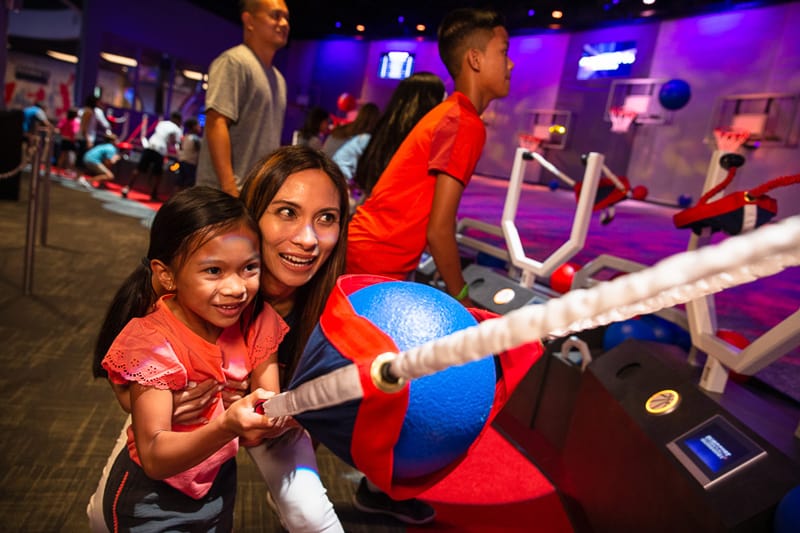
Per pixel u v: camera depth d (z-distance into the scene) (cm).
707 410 169
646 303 32
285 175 114
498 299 276
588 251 721
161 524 112
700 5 1328
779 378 272
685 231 926
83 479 187
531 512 212
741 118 1255
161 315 105
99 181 924
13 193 663
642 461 174
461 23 192
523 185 1507
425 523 196
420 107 232
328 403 64
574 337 262
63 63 1430
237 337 115
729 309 475
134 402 100
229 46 1778
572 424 241
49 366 261
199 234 98
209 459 112
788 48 1215
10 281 366
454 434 74
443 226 178
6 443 199
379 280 94
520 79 1664
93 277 408
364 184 245
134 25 1517
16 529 160
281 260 116
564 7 1498
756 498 134
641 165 1427
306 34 2045
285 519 122
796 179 178
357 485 212
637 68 1443
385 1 1650
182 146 907
